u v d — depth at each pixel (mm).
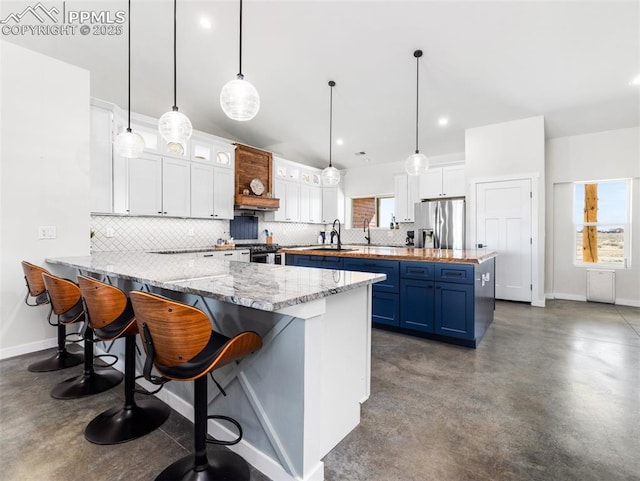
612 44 3131
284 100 4582
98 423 1685
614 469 1391
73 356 2600
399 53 3518
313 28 3221
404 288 3213
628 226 4684
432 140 5578
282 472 1323
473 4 2844
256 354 1423
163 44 3432
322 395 1479
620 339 3125
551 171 5125
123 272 1827
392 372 2393
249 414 1463
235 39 3381
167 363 1153
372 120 5066
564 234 5086
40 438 1602
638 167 4555
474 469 1398
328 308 1514
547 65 3502
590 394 2049
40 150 2756
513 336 3221
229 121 5148
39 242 2756
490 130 4883
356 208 7363
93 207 3555
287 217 6223
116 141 2588
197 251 4453
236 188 5223
